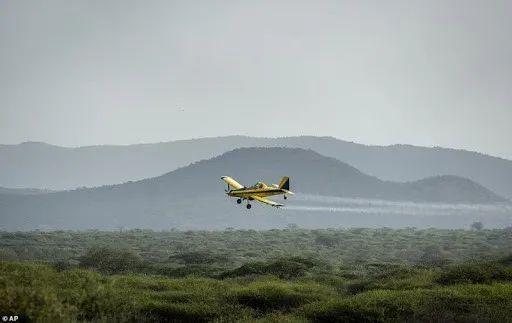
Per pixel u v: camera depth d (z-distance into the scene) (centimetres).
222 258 4869
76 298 1636
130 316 1580
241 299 1983
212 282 2439
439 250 6988
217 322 1586
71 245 7894
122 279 2412
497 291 1997
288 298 2014
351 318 1669
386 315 1694
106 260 3612
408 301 1805
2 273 1794
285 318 1625
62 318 1348
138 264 3675
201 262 4766
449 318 1609
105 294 1745
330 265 4109
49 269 2266
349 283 2684
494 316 1600
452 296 1900
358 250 7975
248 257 5834
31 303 1359
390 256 7106
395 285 2392
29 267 2164
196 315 1703
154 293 2009
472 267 2586
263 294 2003
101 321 1471
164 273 3438
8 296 1391
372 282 2556
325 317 1694
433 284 2416
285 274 3123
